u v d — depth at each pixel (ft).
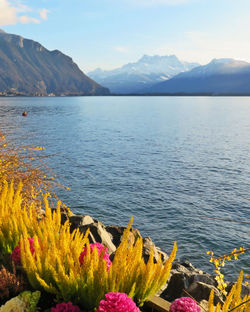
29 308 10.96
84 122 330.13
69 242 13.50
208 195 91.86
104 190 93.04
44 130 240.32
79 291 11.49
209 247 59.72
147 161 139.85
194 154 159.84
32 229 15.30
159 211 78.13
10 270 13.66
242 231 67.05
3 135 24.80
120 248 11.60
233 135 241.76
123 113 498.69
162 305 12.51
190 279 18.37
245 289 18.49
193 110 602.44
